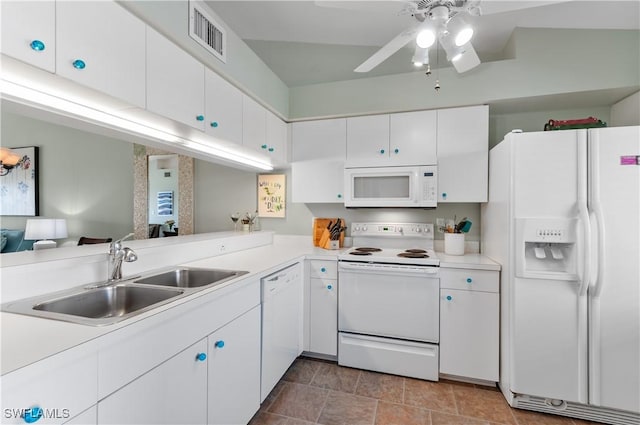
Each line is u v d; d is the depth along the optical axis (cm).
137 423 98
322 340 246
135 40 131
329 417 180
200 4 172
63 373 77
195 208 344
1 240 377
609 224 171
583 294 175
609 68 215
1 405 66
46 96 118
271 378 191
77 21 108
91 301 131
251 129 225
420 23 152
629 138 169
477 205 270
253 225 313
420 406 191
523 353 186
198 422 126
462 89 242
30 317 98
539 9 206
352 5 144
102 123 145
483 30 234
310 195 280
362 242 291
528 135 185
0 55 89
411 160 249
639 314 168
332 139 275
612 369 172
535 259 192
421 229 275
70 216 389
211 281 177
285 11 242
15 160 254
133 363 97
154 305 110
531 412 188
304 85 299
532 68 228
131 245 181
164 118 149
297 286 236
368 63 179
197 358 125
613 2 192
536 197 183
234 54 204
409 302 224
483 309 212
